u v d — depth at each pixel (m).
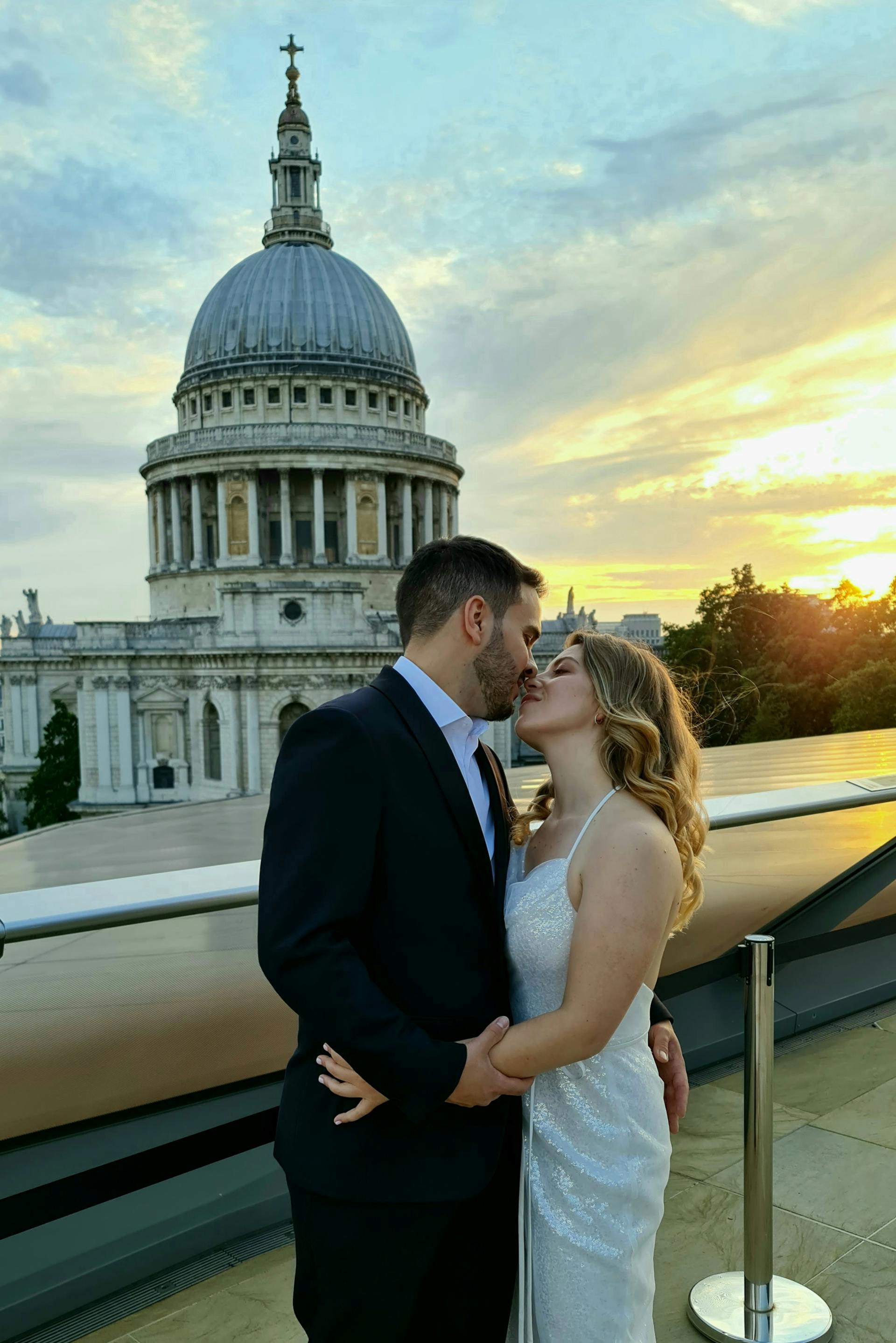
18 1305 4.31
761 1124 4.32
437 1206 3.22
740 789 10.61
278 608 86.50
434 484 104.62
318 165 108.00
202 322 103.38
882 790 6.29
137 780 92.12
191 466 98.31
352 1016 2.89
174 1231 4.78
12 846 16.97
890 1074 6.87
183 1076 4.56
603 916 3.14
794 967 7.58
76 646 91.00
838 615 67.44
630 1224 3.38
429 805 3.24
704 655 61.97
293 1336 4.38
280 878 3.04
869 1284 4.75
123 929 4.02
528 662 3.56
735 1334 4.32
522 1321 3.41
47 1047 4.08
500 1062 3.10
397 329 105.38
